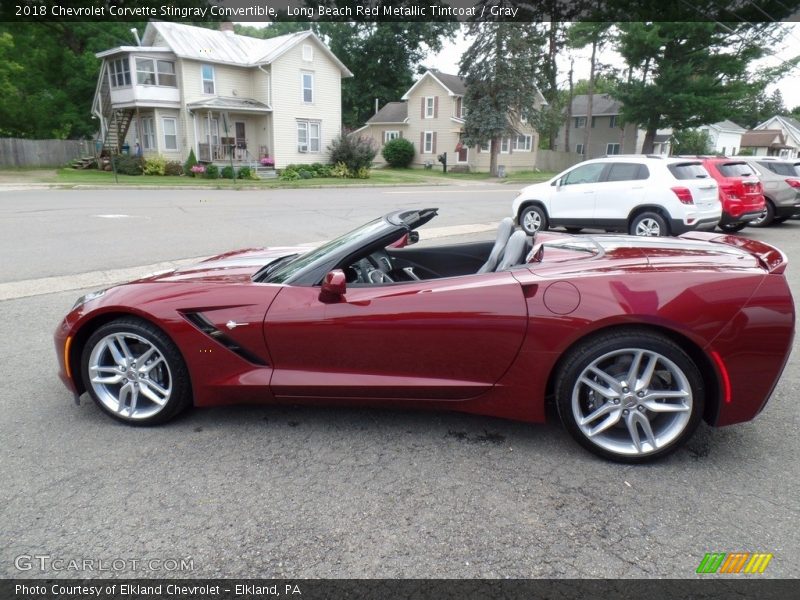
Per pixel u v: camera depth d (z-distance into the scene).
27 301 6.32
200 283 3.49
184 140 31.39
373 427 3.50
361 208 16.50
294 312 3.21
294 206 16.84
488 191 25.56
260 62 31.45
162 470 3.01
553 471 2.99
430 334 3.09
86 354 3.46
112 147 32.84
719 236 3.84
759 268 2.96
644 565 2.30
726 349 2.84
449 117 43.31
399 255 4.49
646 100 35.19
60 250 9.17
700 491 2.80
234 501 2.74
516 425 3.51
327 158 35.03
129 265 8.14
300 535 2.49
